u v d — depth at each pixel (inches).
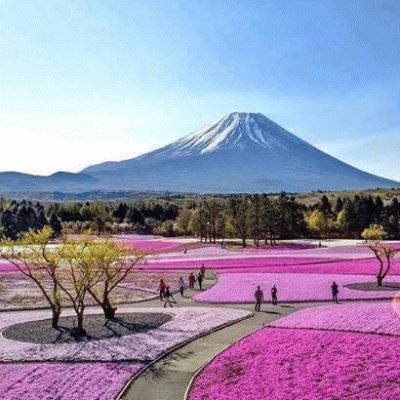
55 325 1968.5
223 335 1800.0
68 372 1428.4
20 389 1309.1
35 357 1567.4
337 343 1499.8
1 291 2982.3
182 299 2645.2
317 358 1398.9
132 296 2758.4
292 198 6963.6
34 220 7101.4
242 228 5959.6
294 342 1557.6
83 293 1898.4
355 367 1302.9
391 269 3368.6
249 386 1269.7
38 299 2709.2
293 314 1999.3
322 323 1759.4
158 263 4220.0
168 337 1769.2
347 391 1186.0
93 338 1781.5
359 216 7249.0
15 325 2041.1
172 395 1274.6
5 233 6540.4
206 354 1584.6
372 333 1603.1
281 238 6958.7
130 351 1608.0
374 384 1203.9
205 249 5516.7
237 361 1448.1
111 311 2119.8
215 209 6599.4
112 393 1280.8
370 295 2427.4
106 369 1449.3
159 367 1473.9
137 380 1379.2
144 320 2055.9
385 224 7116.1
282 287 2755.9
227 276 3346.5
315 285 2773.1
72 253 1948.8
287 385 1248.2
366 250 5019.7
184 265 4047.7
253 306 2337.6
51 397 1258.0
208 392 1263.5
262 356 1457.9
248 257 4522.6
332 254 4662.9
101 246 2033.7
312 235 7190.0
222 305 2402.8
